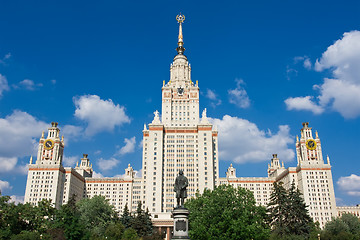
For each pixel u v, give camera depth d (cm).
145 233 15175
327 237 13750
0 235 10231
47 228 12006
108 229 14238
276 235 11800
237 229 8688
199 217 10056
